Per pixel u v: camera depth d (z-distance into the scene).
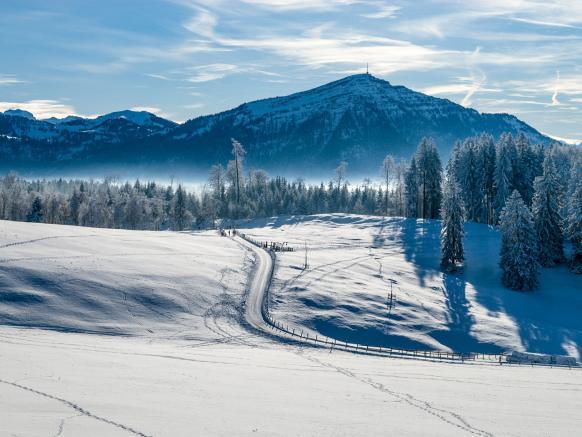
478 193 114.56
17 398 21.91
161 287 59.97
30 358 31.34
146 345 45.28
